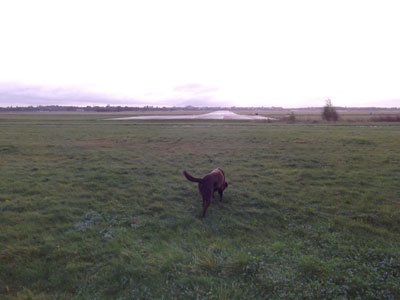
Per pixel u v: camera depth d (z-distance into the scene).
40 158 14.68
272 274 4.58
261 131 27.47
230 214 7.41
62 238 5.99
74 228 6.52
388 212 7.22
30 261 5.11
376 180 10.21
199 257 5.11
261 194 9.02
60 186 9.73
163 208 7.79
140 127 34.09
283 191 9.21
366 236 6.06
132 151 16.83
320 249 5.53
